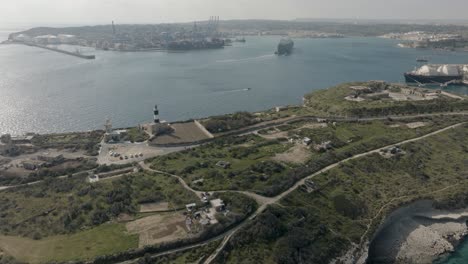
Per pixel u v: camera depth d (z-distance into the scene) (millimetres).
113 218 126750
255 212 131625
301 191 149625
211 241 116688
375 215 142500
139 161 176500
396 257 131875
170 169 164250
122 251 109062
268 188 145500
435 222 149500
